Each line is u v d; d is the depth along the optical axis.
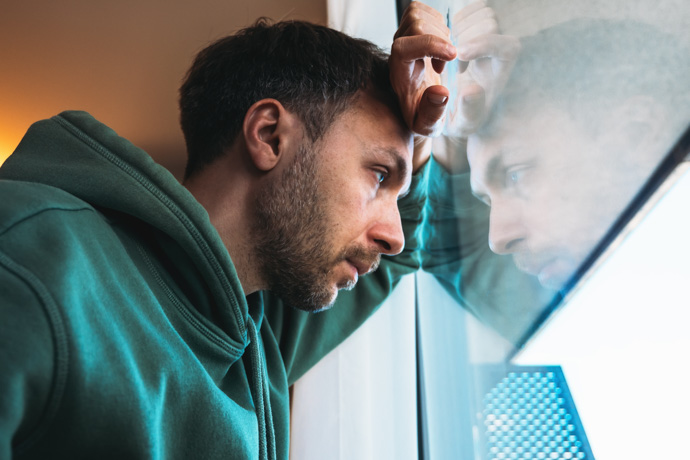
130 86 1.93
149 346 0.58
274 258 0.78
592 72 0.52
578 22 0.54
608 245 0.48
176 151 2.20
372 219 0.80
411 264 1.10
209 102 0.85
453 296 0.92
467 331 0.85
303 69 0.81
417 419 1.07
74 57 1.83
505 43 0.72
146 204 0.65
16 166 0.66
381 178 0.82
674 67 0.41
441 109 0.75
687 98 0.40
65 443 0.50
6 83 1.92
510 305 0.70
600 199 0.50
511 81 0.70
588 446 0.52
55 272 0.50
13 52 1.81
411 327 1.07
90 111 2.04
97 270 0.57
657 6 0.43
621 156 0.47
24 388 0.45
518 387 0.67
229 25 1.70
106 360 0.52
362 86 0.82
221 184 0.82
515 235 0.69
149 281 0.66
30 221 0.53
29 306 0.47
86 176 0.65
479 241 0.81
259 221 0.79
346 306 1.07
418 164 1.02
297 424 1.03
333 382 1.04
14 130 2.15
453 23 0.92
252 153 0.79
